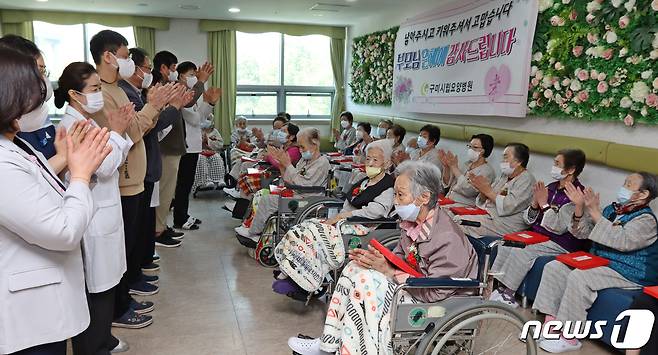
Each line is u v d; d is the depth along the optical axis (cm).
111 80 243
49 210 119
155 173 299
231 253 400
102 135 136
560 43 348
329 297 279
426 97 545
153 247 352
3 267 121
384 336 193
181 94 314
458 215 341
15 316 123
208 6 645
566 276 265
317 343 230
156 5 644
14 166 116
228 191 537
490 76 427
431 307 194
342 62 832
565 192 293
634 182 255
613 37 302
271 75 830
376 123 690
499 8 412
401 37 602
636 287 253
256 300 309
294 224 329
